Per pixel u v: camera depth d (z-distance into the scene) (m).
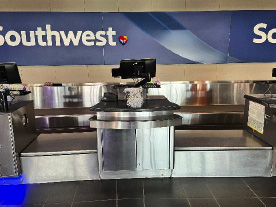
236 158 3.18
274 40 5.63
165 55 5.70
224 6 5.54
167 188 2.97
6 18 5.28
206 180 3.15
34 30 5.38
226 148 3.19
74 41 5.50
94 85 5.58
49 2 5.34
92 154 3.13
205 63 5.77
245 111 3.90
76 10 5.42
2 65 3.06
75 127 5.05
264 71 5.87
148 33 5.57
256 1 5.52
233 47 5.68
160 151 3.04
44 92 5.53
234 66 5.85
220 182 3.09
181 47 5.66
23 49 5.46
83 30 5.48
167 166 3.09
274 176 3.22
